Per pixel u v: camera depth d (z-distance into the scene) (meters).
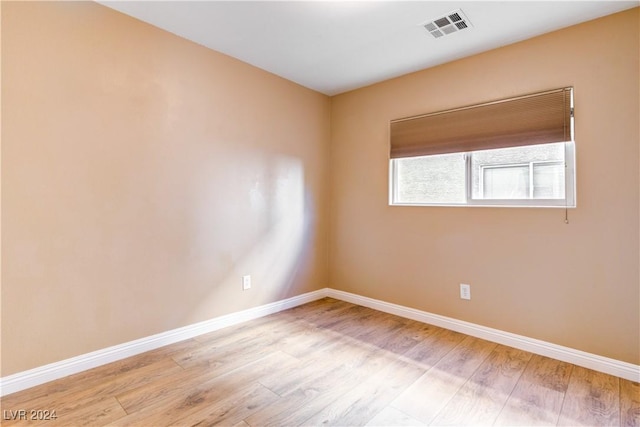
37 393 1.86
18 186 1.86
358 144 3.57
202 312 2.72
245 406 1.77
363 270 3.54
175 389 1.92
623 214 2.09
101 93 2.15
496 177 2.68
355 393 1.90
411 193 3.19
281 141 3.31
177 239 2.55
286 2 2.08
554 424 1.65
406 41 2.54
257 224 3.12
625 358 2.09
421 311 3.06
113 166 2.21
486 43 2.54
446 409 1.76
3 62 1.80
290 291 3.46
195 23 2.35
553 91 2.33
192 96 2.62
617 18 2.11
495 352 2.44
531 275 2.45
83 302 2.11
